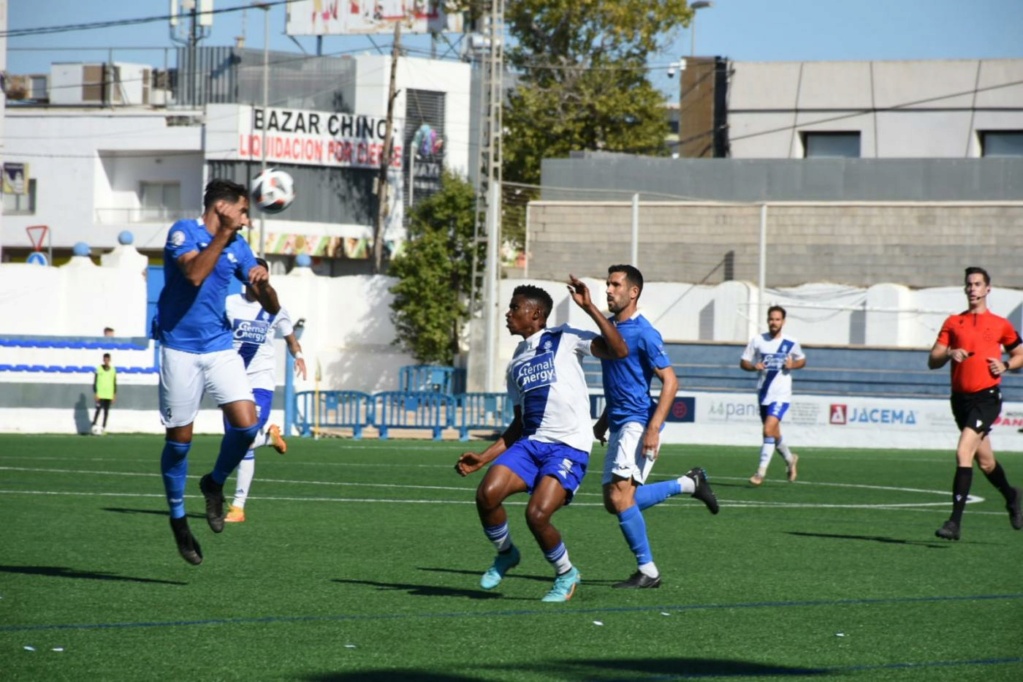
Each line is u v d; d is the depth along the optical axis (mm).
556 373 14141
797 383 49250
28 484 27859
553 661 11297
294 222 102562
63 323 63969
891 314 65125
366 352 89188
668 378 14906
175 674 10516
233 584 15078
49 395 51000
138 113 102812
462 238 89000
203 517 22016
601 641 12203
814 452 45344
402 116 108812
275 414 53312
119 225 103000
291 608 13578
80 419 51188
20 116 104250
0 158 59281
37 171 104250
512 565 14727
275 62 107062
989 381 20391
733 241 69688
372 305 89438
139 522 21062
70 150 103875
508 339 67188
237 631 12305
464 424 51188
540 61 100812
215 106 100688
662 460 39969
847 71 86250
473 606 13914
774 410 31438
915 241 67750
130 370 51469
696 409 49531
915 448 48062
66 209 103938
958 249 67250
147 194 105062
